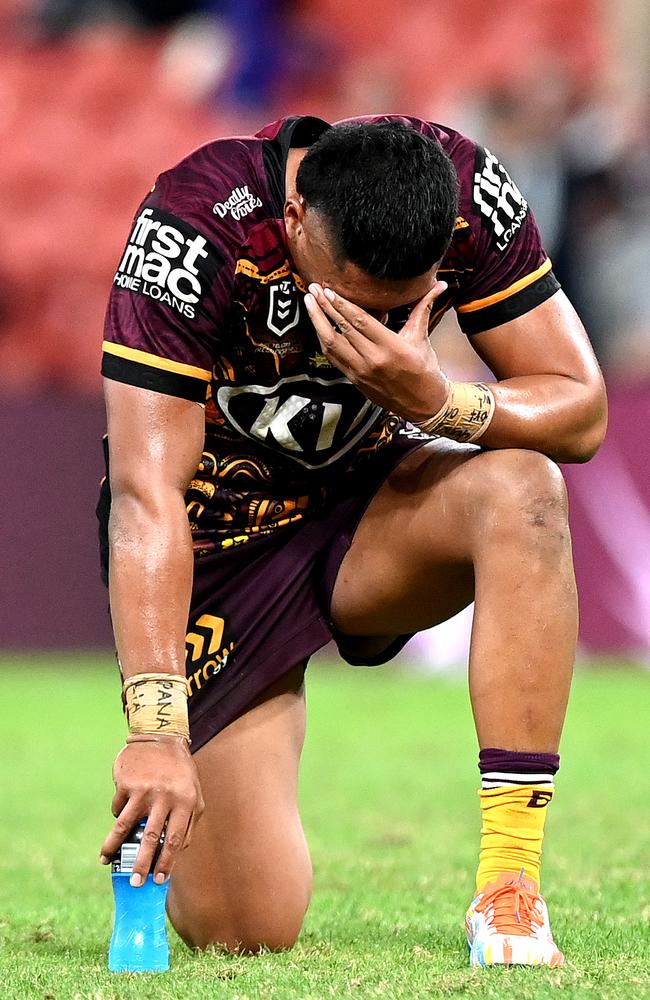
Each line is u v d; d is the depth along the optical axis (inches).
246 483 399.9
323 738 864.3
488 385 365.4
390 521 386.6
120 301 354.3
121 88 1749.5
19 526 1210.6
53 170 1707.7
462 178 369.1
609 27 1654.8
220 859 382.6
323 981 314.8
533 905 335.9
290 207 342.3
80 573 1209.4
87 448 1202.6
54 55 1809.8
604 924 383.9
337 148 330.0
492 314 376.8
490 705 343.9
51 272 1651.1
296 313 361.1
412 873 484.4
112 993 304.5
